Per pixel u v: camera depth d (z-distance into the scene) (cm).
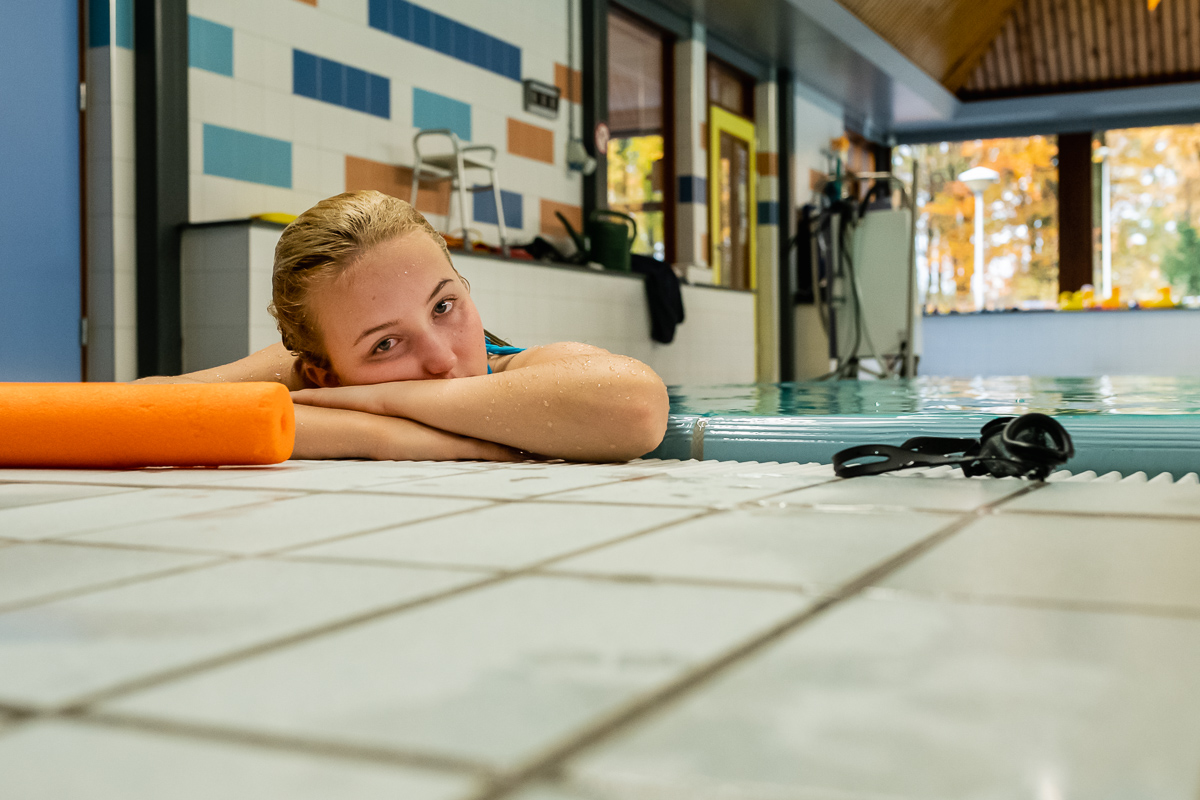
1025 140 948
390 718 31
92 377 327
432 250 133
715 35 655
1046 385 328
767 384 420
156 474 114
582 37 542
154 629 43
